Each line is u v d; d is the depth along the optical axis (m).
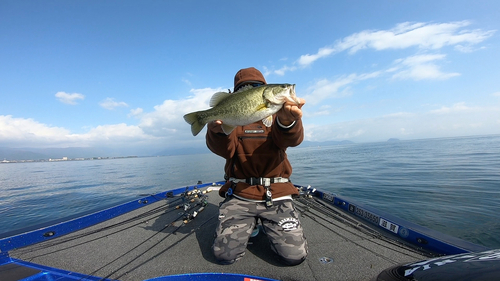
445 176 5.23
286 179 1.31
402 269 0.72
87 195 6.00
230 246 1.09
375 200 3.59
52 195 6.16
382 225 1.45
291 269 1.05
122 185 7.72
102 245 1.30
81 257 1.18
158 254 1.19
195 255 1.17
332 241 1.29
